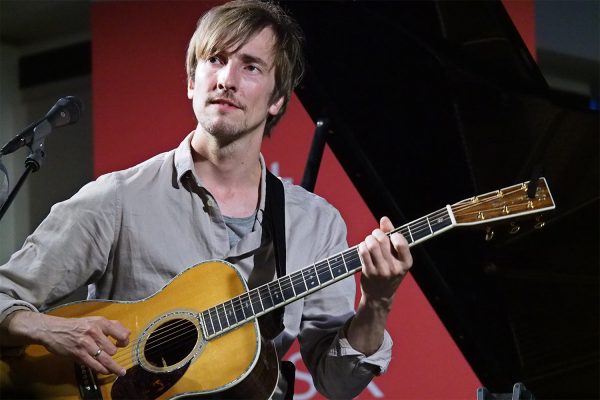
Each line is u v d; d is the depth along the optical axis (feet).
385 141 15.49
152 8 24.81
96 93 24.89
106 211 12.96
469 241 15.33
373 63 15.39
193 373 12.15
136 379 12.23
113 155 24.72
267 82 13.20
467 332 15.51
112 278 13.16
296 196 13.88
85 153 26.84
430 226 12.10
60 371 12.46
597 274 15.71
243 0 13.76
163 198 13.16
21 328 12.18
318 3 15.07
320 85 15.28
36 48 27.86
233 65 12.97
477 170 15.61
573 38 23.06
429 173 15.56
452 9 15.40
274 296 12.35
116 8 25.00
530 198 12.04
